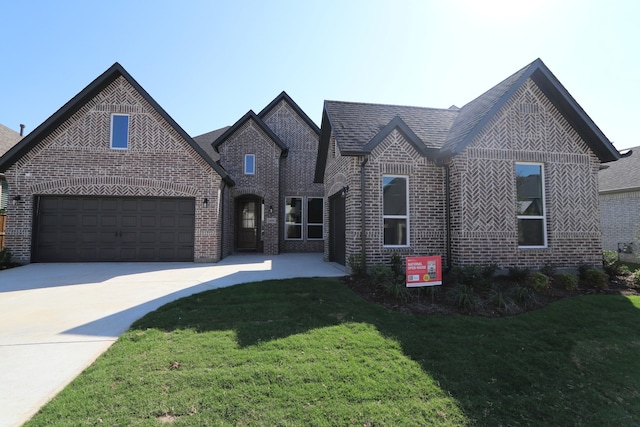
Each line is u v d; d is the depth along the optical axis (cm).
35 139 1156
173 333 447
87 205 1193
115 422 254
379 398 305
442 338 457
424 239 897
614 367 409
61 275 914
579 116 877
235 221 1691
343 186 977
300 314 534
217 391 300
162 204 1227
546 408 316
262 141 1609
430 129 995
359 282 763
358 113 1043
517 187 885
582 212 897
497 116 869
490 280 739
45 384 316
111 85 1212
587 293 721
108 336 445
